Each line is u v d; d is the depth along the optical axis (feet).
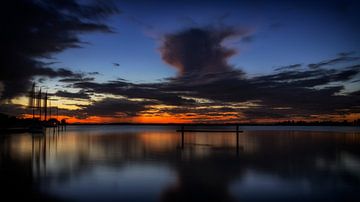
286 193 27.84
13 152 61.93
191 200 25.59
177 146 77.46
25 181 32.71
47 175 36.17
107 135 150.20
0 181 32.60
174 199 25.89
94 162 47.03
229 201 25.27
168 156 55.06
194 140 103.40
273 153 60.75
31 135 146.00
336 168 41.81
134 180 33.24
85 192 28.04
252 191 28.66
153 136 137.39
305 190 29.01
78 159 50.52
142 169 40.45
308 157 53.78
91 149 68.95
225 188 29.71
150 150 66.59
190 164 45.27
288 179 34.04
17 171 38.86
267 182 32.50
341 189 29.32
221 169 40.60
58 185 30.76
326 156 55.57
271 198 26.20
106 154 58.18
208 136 136.15
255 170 40.06
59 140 103.35
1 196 26.55
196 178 34.45
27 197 26.30
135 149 68.85
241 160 49.85
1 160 49.21
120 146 77.15
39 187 29.89
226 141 98.07
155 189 29.22
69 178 34.24
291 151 64.49
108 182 32.35
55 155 56.34
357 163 46.21
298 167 42.42
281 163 46.34
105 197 26.40
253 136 138.62
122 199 25.80
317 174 37.24
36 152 61.93
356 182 32.40
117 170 39.75
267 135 149.69
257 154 58.90
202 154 58.65
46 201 25.13
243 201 25.31
